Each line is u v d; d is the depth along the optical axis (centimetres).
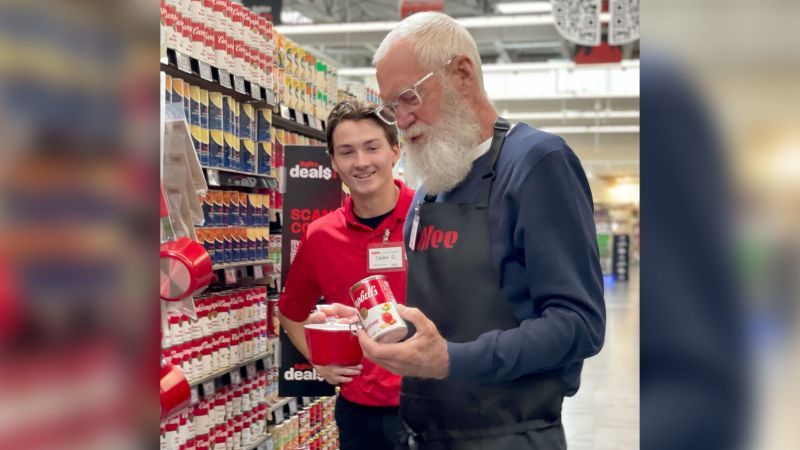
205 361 282
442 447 159
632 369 898
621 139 2298
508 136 158
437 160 157
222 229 302
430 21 160
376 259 270
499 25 1494
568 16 1005
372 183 271
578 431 625
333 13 1576
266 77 347
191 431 272
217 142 301
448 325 155
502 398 154
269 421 367
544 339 138
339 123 270
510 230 151
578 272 144
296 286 291
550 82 1981
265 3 1107
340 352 196
